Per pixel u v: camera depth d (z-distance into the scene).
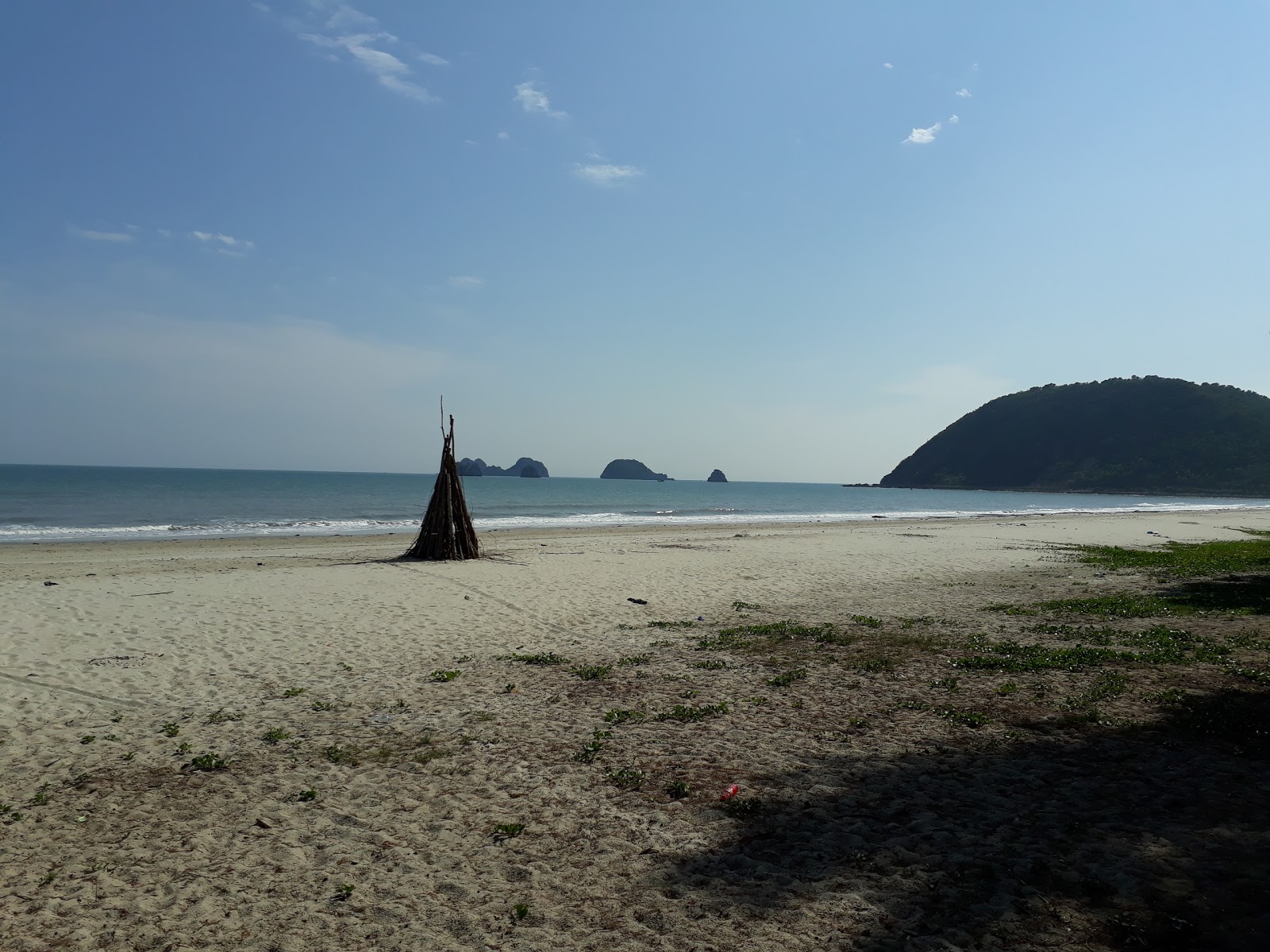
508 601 15.03
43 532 31.62
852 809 5.52
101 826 5.41
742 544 27.62
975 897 4.27
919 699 8.34
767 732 7.32
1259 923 3.88
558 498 84.06
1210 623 12.27
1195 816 5.20
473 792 6.00
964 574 20.16
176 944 3.96
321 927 4.13
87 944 3.96
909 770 6.24
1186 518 54.38
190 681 9.30
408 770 6.46
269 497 66.56
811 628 12.46
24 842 5.16
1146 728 7.10
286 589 15.69
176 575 17.70
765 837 5.12
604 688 9.04
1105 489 145.62
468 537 21.83
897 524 43.81
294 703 8.46
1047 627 12.16
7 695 8.50
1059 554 25.25
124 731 7.50
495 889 4.53
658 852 4.95
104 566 19.70
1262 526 44.25
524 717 7.92
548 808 5.67
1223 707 7.63
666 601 15.45
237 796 5.94
